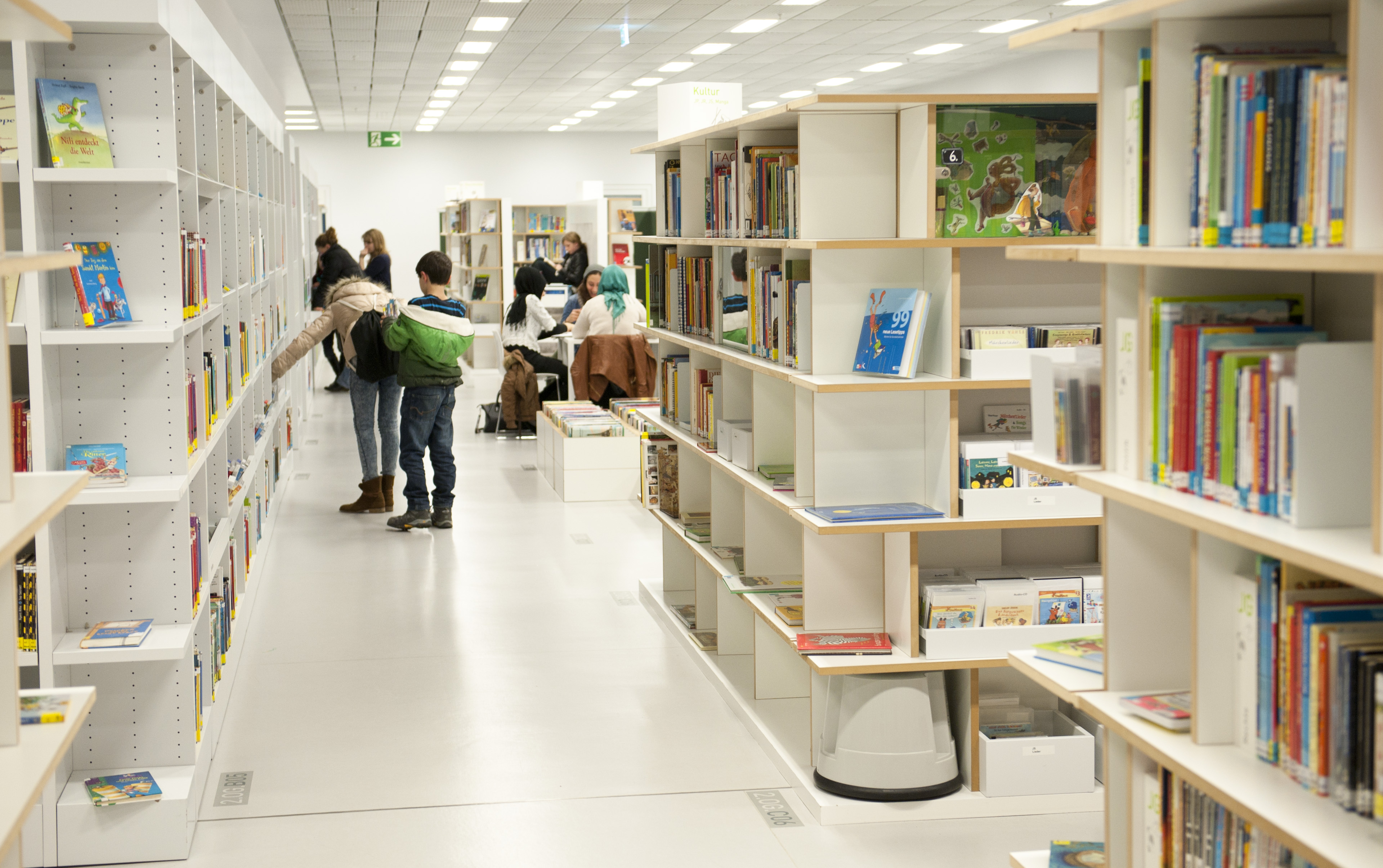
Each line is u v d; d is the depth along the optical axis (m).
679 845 3.16
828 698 3.44
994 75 15.35
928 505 3.42
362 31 11.37
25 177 2.93
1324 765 1.60
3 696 1.84
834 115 3.37
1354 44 1.42
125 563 3.24
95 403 3.20
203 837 3.21
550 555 6.48
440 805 3.42
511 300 16.25
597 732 3.98
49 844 3.02
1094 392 2.08
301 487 8.40
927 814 3.30
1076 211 3.35
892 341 3.28
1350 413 1.54
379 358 7.31
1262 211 1.58
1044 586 3.36
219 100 5.09
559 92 16.41
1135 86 1.95
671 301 5.33
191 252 3.62
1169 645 2.05
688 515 5.13
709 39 12.28
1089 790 3.35
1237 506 1.68
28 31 1.81
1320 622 1.62
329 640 5.01
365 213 22.19
